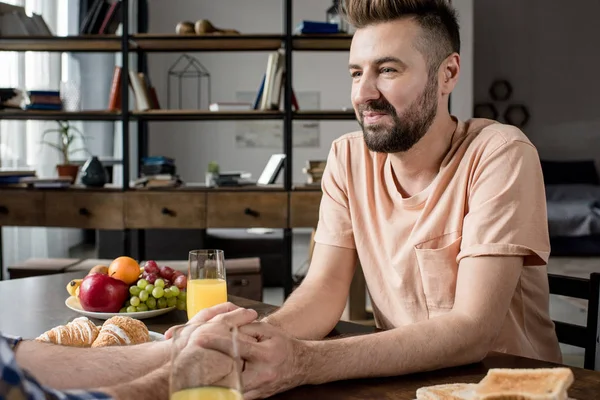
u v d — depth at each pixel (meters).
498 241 1.15
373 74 1.24
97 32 3.69
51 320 1.32
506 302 1.11
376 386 0.92
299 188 3.63
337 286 1.39
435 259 1.30
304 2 7.93
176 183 3.78
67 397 0.59
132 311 1.35
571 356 2.89
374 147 1.28
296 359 0.91
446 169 1.29
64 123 5.31
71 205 3.62
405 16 1.22
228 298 1.53
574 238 6.17
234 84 8.06
